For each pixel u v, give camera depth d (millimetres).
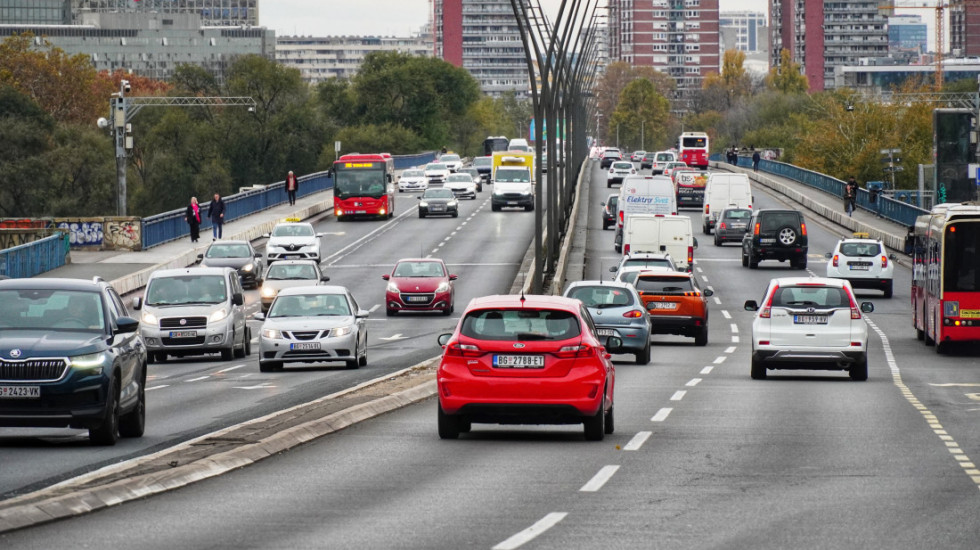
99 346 42125
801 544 25781
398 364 81000
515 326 42281
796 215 158250
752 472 35938
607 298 79375
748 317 119062
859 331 68438
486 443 42375
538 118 121688
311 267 123812
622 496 31797
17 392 40688
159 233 178875
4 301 43531
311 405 51562
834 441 43031
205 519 28500
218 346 86625
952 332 86875
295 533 26828
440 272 124250
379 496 31734
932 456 39375
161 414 53969
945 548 25438
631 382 67188
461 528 27453
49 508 28547
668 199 175250
